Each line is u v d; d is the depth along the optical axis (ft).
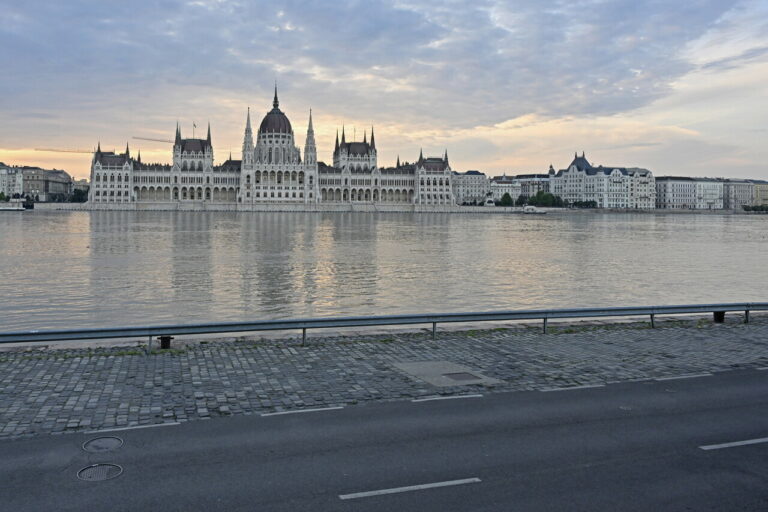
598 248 357.20
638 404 64.64
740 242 420.77
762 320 115.44
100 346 92.17
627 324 110.73
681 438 55.21
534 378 74.59
